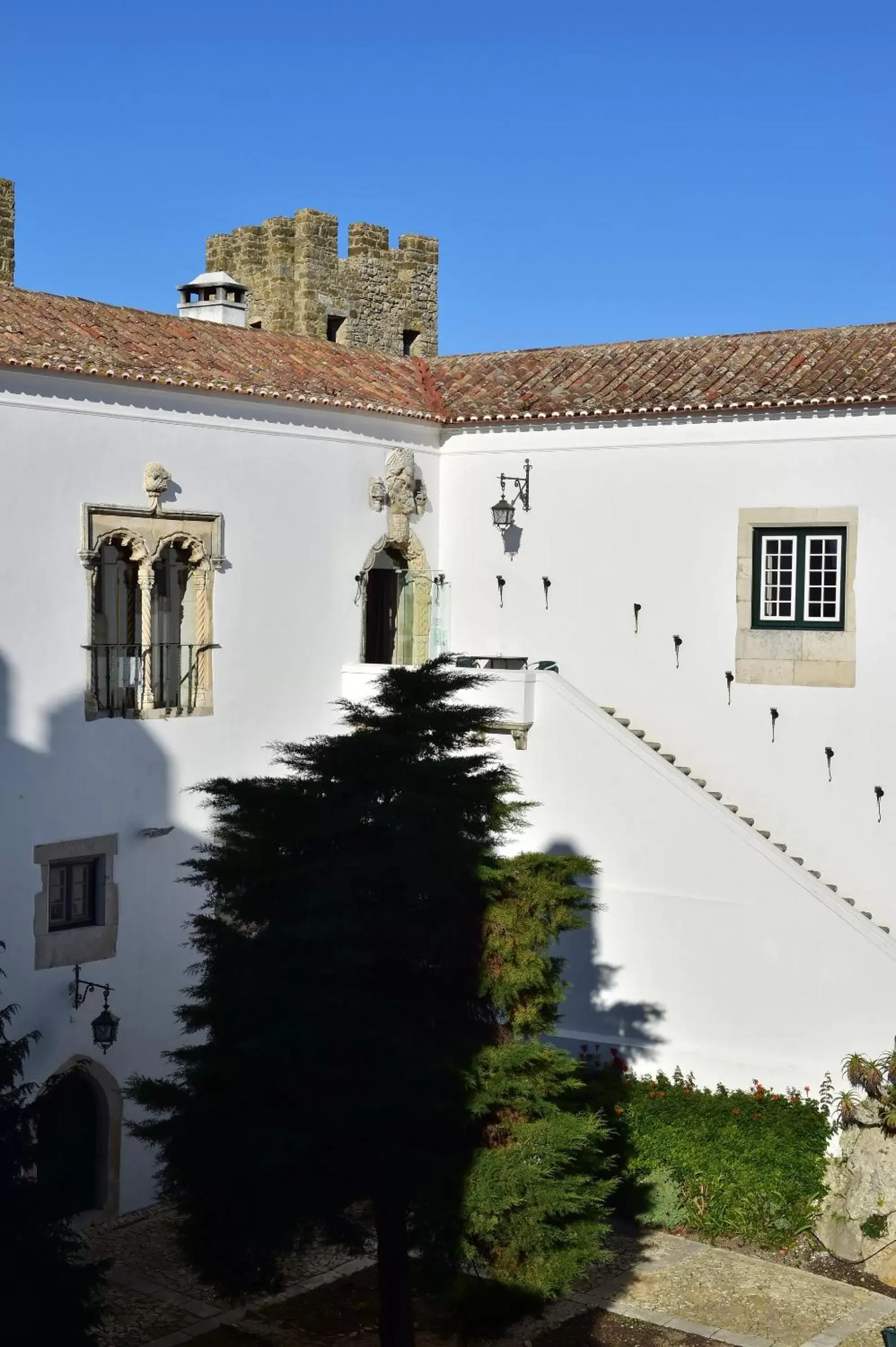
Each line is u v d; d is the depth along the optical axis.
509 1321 15.87
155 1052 20.30
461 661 23.30
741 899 20.52
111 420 19.55
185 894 20.62
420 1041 15.08
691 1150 19.97
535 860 15.95
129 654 20.48
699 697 22.56
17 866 18.62
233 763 21.30
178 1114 15.67
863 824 21.41
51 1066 19.06
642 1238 19.64
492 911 15.35
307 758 16.14
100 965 19.61
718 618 22.41
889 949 19.59
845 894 21.53
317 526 22.39
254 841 15.35
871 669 21.30
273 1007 14.84
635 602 23.00
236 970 15.12
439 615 24.42
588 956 21.53
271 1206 14.59
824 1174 19.42
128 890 19.92
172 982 20.50
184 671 20.95
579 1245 15.52
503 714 18.73
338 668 22.81
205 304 27.41
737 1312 17.70
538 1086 15.54
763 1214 19.45
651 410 22.52
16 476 18.47
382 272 31.09
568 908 16.09
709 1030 20.73
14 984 18.64
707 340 24.12
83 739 19.33
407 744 15.42
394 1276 15.50
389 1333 15.47
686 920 20.89
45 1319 14.03
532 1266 15.17
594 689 23.34
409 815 15.20
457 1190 14.80
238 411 21.16
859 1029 19.78
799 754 21.84
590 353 24.77
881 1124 19.17
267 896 15.40
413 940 14.91
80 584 19.27
